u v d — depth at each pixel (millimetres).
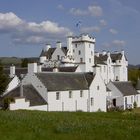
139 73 175500
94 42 134375
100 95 82562
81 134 29500
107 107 87875
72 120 38719
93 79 80438
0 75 66000
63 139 27375
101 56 143625
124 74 150000
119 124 37375
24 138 26984
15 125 32156
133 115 54594
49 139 27156
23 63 160500
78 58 130125
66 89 72562
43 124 33844
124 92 94750
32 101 64750
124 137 29359
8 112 44688
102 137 28766
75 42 130625
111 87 94875
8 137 26922
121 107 90125
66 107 72562
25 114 42531
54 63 124938
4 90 66875
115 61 146875
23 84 68625
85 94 77938
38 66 84250
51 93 68688
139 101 103312
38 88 68688
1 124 32406
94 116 50438
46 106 67188
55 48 131750
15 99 60438
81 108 76750
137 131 32531
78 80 78938
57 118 40500
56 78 73750
